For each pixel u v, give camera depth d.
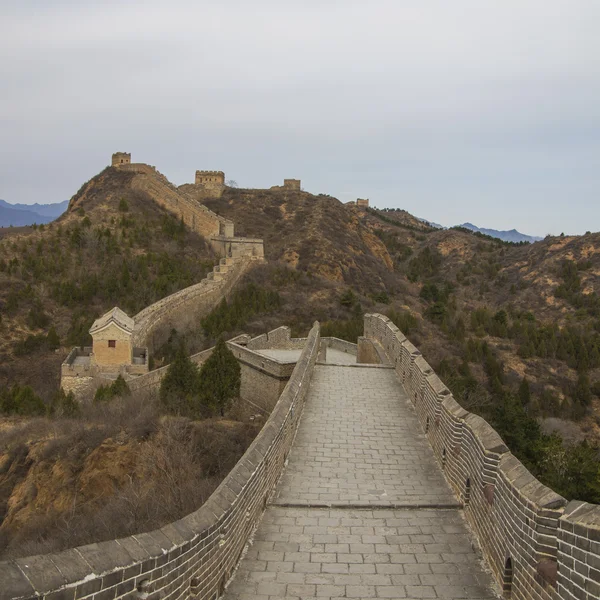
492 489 8.25
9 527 23.39
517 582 6.80
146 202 92.81
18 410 34.41
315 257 87.69
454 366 52.34
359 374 21.09
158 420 26.16
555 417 48.81
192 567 6.03
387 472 11.80
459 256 124.19
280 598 6.99
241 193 116.31
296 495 10.41
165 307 56.44
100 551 4.82
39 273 62.25
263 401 30.50
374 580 7.50
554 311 88.94
